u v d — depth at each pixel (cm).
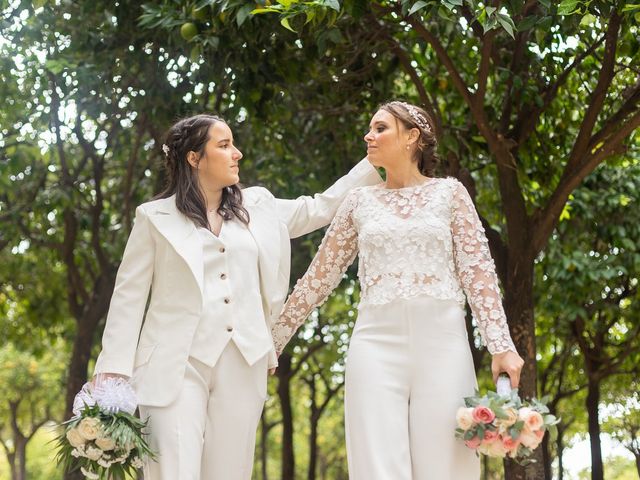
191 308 402
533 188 898
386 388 386
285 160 942
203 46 670
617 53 755
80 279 1188
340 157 962
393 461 377
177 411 390
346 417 396
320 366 1797
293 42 704
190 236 410
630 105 721
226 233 417
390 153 413
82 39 858
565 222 1098
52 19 888
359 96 869
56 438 397
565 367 1390
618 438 1416
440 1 541
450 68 695
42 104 999
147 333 407
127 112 948
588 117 710
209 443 400
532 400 375
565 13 533
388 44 764
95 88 863
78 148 1238
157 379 395
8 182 1118
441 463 381
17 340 1567
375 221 403
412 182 417
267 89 760
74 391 1154
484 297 392
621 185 1069
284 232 436
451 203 403
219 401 399
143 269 412
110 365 401
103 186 1290
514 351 386
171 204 420
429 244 394
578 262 1104
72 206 1079
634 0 594
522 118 777
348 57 816
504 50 784
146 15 687
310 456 1748
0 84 964
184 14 682
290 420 1553
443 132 768
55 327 1588
